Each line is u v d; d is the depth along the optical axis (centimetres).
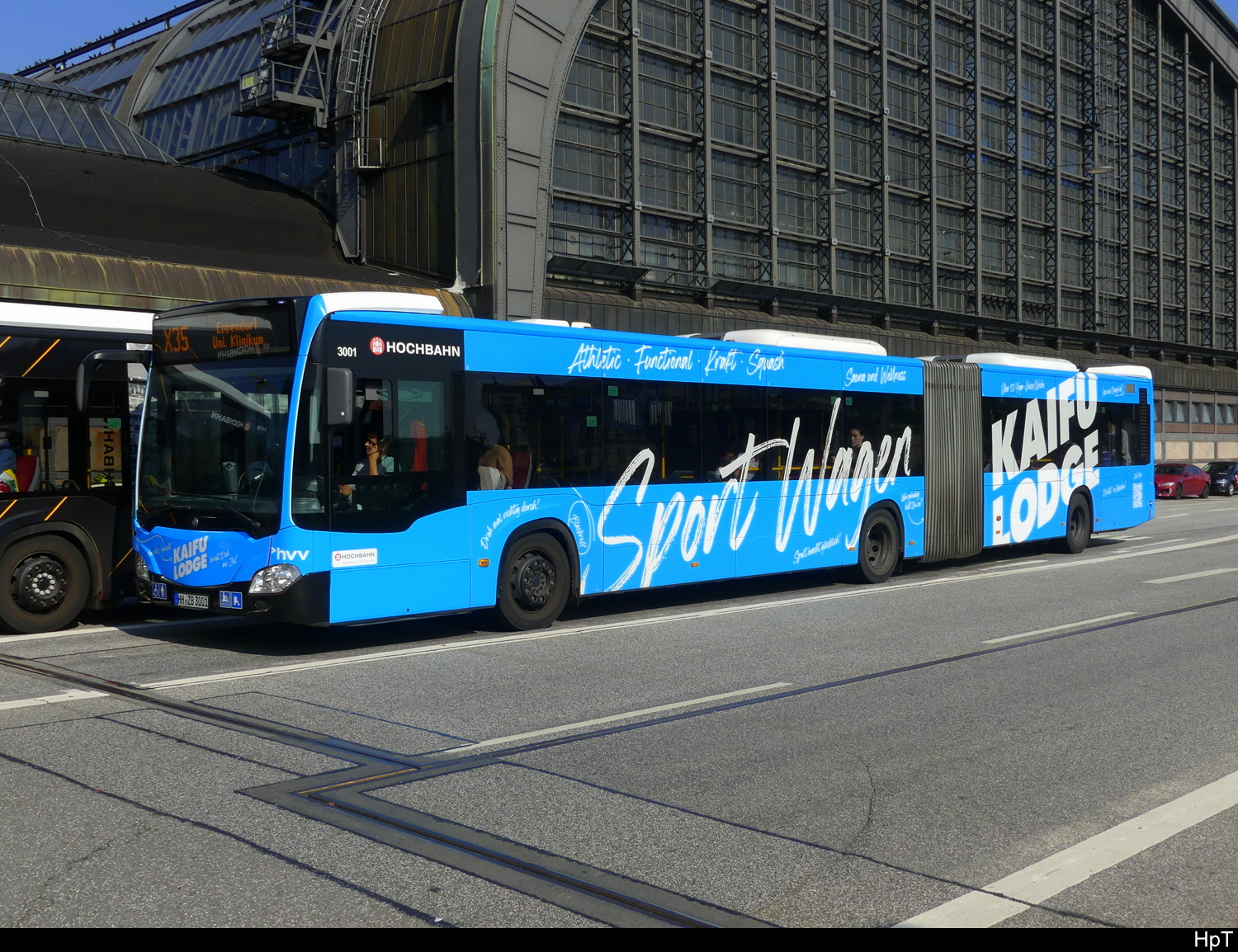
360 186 3102
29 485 1082
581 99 3225
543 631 1131
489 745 677
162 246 2536
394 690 835
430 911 425
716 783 601
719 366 1330
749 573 1358
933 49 4344
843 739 695
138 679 871
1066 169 5038
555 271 3145
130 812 541
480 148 2845
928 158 4353
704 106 3534
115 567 1139
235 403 998
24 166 2692
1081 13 5112
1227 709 781
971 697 817
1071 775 618
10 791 572
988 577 1630
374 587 1002
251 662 950
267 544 955
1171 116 5712
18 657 966
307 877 459
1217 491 4694
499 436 1107
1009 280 4772
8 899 432
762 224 3759
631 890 449
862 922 419
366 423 1003
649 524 1245
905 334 4278
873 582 1551
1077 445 1952
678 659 970
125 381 1152
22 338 1080
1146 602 1342
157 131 3812
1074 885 458
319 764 631
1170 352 5706
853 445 1506
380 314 1018
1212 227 5962
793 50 3903
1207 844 509
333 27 3206
